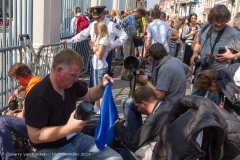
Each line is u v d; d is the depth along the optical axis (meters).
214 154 2.36
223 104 3.49
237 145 2.33
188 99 2.43
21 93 4.43
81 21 7.50
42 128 2.35
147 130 2.83
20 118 3.07
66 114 2.51
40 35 5.85
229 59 3.87
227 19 3.91
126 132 3.06
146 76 3.94
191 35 9.08
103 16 5.38
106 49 4.89
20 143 3.16
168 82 3.80
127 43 8.66
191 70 4.51
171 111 2.57
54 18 6.09
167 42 7.24
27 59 4.32
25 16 4.76
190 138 2.25
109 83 2.84
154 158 2.62
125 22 8.55
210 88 3.36
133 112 3.94
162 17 7.34
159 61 4.03
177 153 2.32
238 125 2.33
